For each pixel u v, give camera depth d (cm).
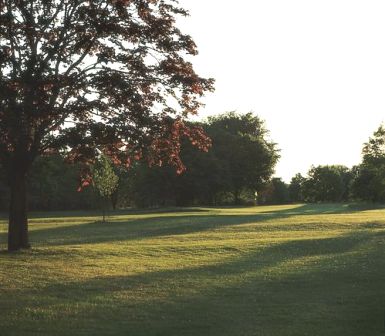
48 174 7538
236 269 1619
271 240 2456
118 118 1823
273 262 1784
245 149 9100
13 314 1016
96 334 877
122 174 7556
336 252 2088
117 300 1156
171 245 2258
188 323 954
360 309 1050
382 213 4944
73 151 1980
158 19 1931
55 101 1775
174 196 8675
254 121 10444
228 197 10031
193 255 1970
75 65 1841
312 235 2777
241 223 3650
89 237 2955
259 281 1399
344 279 1410
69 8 1822
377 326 909
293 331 892
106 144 1892
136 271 1574
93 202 8138
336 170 13400
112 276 1477
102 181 4325
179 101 2061
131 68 1909
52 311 1045
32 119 1595
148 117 1867
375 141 7856
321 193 13125
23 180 2027
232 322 963
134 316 1009
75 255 1906
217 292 1250
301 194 14162
